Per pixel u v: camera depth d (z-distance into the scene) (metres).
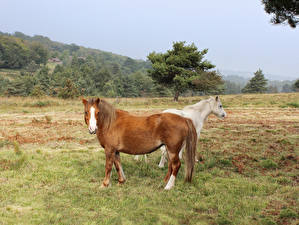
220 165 6.41
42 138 8.78
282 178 5.43
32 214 3.70
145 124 4.82
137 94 83.44
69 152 7.05
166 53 29.72
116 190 4.70
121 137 4.82
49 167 5.70
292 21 7.46
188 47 28.59
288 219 3.78
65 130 10.23
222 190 4.85
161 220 3.72
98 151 7.30
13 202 4.07
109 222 3.57
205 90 29.09
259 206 4.19
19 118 13.41
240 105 22.84
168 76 29.23
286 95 30.11
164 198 4.43
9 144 7.88
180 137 4.87
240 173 5.95
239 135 9.48
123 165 6.15
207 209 4.12
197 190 4.85
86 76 91.00
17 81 56.34
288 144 8.11
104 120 4.82
